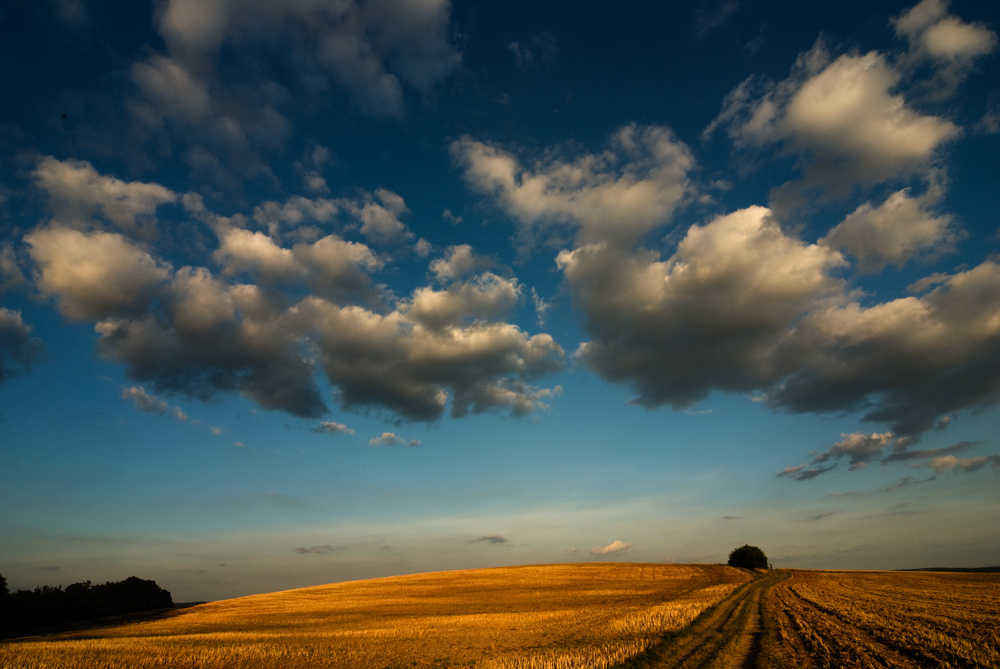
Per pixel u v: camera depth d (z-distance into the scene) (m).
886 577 89.25
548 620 44.09
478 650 31.31
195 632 48.97
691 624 32.69
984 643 24.53
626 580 99.25
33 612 64.75
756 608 43.41
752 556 118.31
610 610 48.91
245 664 28.91
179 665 28.70
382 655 30.80
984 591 58.81
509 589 89.56
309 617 60.31
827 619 34.66
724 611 41.38
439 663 28.12
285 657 30.67
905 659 21.61
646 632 30.97
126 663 28.94
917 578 85.75
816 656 22.45
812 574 99.69
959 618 34.12
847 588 66.00
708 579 94.88
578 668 21.20
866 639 26.50
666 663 21.84
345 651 32.22
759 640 27.05
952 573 96.94
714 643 25.98
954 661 20.80
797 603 46.91
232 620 60.25
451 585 100.38
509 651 30.03
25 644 36.56
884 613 37.53
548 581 102.06
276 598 87.69
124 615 73.19
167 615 70.38
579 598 68.88
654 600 58.44
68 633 53.75
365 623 50.31
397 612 61.38
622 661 22.19
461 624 44.47
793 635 28.11
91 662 28.97
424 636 38.00
